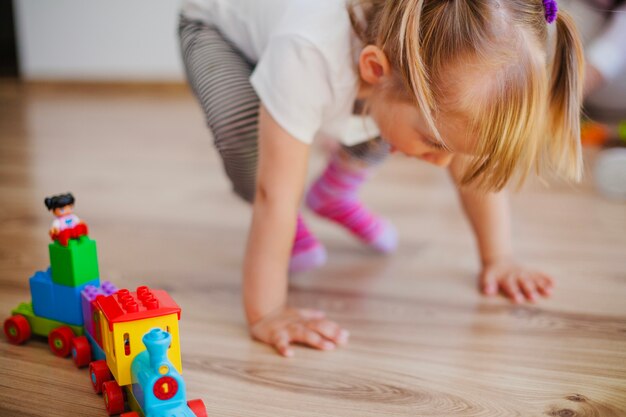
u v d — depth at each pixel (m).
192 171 1.88
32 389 0.85
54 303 0.93
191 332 1.02
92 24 3.07
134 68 3.10
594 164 1.86
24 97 2.95
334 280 1.23
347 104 0.98
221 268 1.26
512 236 1.43
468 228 1.51
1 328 1.00
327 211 1.34
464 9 0.83
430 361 0.95
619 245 1.39
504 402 0.85
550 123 0.94
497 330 1.05
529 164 0.88
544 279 1.19
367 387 0.88
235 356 0.95
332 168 1.29
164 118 2.57
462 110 0.84
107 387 0.79
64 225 0.92
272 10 1.05
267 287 1.00
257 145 1.06
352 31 0.94
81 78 3.14
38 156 2.00
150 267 1.25
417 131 0.88
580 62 0.91
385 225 1.36
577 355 0.97
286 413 0.82
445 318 1.09
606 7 1.64
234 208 1.59
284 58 0.94
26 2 3.08
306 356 0.96
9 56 3.84
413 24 0.82
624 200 1.68
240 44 1.13
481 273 1.22
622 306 1.12
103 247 1.34
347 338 1.01
